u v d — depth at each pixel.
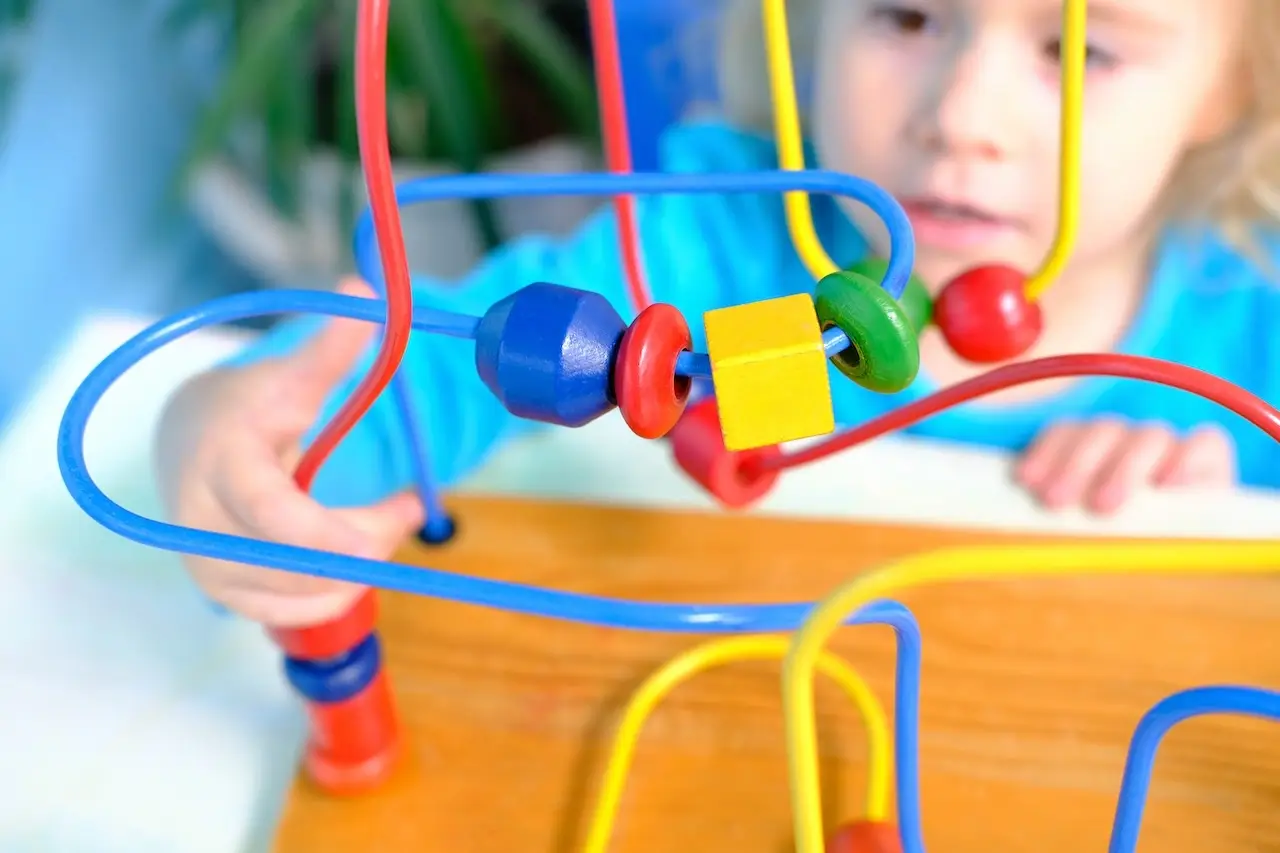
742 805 0.42
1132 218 0.54
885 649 0.45
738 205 0.70
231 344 0.59
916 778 0.34
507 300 0.32
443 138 0.88
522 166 0.92
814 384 0.31
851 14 0.53
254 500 0.38
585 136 0.92
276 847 0.42
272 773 0.44
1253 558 0.30
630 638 0.46
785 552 0.48
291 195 0.87
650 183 0.37
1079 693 0.43
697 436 0.40
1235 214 0.63
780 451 0.41
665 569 0.47
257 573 0.38
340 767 0.42
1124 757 0.42
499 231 0.93
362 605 0.39
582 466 0.52
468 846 0.42
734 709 0.44
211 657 0.47
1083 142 0.49
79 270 0.93
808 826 0.30
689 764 0.43
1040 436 0.54
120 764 0.44
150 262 0.99
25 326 0.89
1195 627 0.45
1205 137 0.57
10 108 0.85
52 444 0.53
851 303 0.32
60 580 0.49
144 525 0.32
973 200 0.51
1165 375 0.33
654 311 0.32
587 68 0.93
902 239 0.35
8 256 0.87
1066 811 0.41
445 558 0.48
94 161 0.93
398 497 0.43
